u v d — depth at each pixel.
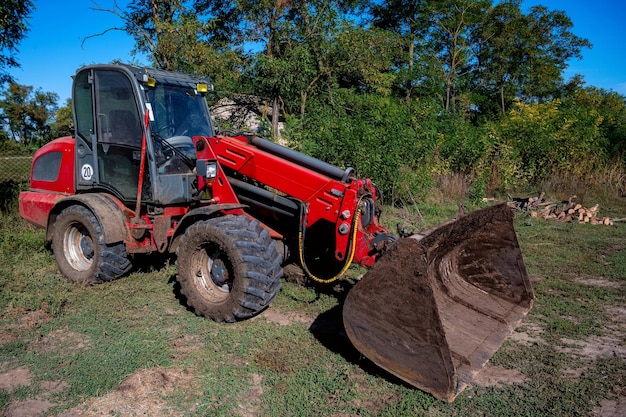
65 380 3.89
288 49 14.90
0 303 5.25
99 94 5.66
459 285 5.10
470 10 29.33
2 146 10.69
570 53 37.91
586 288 6.20
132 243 5.52
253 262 4.59
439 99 26.64
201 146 5.32
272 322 4.94
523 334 4.88
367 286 3.77
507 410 3.57
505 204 4.98
